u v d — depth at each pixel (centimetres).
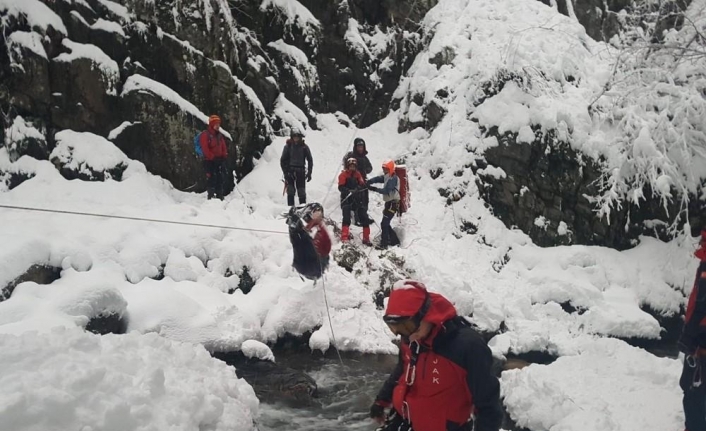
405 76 1348
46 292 675
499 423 288
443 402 301
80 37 1016
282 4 1265
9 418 326
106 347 448
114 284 738
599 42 1357
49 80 975
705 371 445
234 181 1102
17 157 943
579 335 898
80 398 362
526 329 877
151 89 1039
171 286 777
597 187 1078
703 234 452
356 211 975
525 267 1029
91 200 909
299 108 1255
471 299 884
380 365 760
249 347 722
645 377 620
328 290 850
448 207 1088
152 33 1066
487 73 1178
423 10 1386
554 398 555
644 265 1041
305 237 797
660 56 1166
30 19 961
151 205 941
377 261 934
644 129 1067
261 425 578
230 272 850
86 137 993
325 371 732
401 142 1246
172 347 490
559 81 1177
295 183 1034
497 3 1346
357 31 1338
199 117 1075
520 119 1099
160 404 396
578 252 1030
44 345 413
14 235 733
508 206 1090
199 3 1095
